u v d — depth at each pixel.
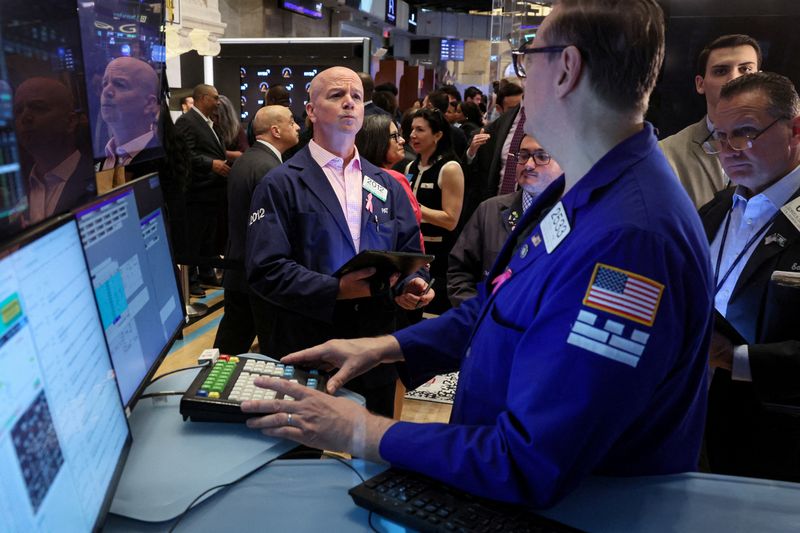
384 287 1.75
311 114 1.91
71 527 0.61
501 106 3.78
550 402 0.75
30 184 0.94
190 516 0.81
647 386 0.75
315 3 10.45
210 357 1.21
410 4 20.83
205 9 4.73
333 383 1.13
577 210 0.84
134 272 1.03
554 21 0.84
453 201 3.01
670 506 0.85
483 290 1.21
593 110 0.83
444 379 3.22
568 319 0.75
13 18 0.90
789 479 1.41
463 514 0.79
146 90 1.52
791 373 1.29
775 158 1.47
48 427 0.59
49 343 0.62
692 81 2.05
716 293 1.60
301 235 1.82
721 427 1.49
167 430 1.03
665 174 0.82
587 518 0.82
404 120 3.50
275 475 0.92
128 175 1.76
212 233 4.36
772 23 1.92
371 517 0.82
